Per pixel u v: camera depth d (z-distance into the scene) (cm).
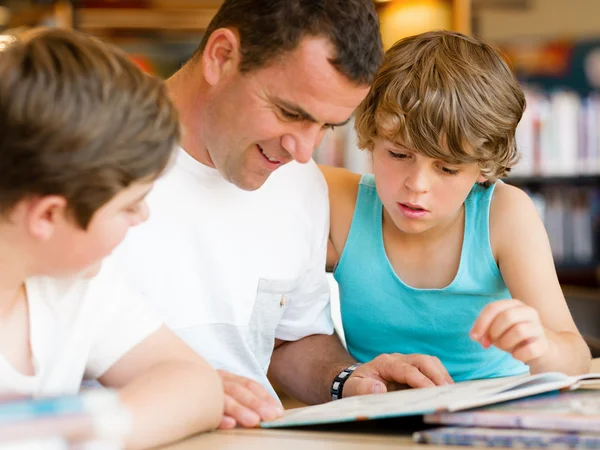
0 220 88
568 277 410
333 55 121
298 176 164
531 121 399
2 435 55
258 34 126
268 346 160
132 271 146
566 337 142
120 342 108
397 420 105
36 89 83
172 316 148
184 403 98
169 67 345
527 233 159
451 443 91
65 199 85
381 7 305
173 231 149
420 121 144
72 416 57
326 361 159
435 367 136
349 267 173
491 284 164
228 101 133
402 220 151
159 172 91
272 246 157
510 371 173
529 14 448
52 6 325
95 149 84
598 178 404
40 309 104
